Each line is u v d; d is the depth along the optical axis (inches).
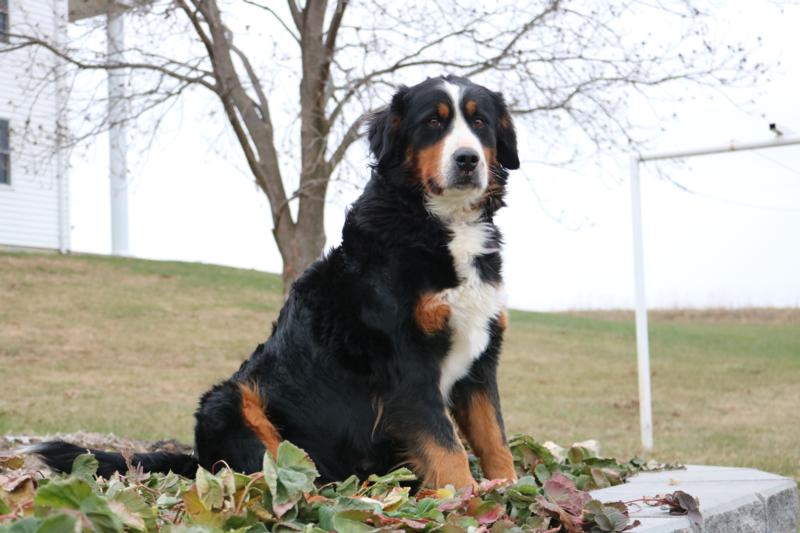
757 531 159.2
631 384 661.3
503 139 187.8
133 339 707.4
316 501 118.3
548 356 789.2
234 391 167.9
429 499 125.8
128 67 340.5
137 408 464.4
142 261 1050.7
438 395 159.6
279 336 171.9
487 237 168.9
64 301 799.7
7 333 678.5
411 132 173.2
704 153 334.3
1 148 860.0
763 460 335.6
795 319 1140.5
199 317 814.5
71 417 417.4
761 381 689.6
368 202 169.5
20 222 928.3
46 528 83.9
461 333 161.3
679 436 429.1
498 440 169.0
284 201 330.6
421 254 160.4
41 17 575.5
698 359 810.2
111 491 122.3
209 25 332.8
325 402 164.1
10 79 817.5
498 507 122.3
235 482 114.3
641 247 349.4
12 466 161.5
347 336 161.5
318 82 329.7
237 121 332.5
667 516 137.6
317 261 172.2
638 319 352.8
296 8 343.6
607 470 184.7
